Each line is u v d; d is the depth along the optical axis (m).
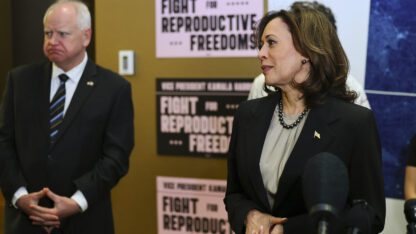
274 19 1.37
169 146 2.98
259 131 1.43
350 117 1.32
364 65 2.55
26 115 2.05
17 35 3.56
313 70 1.34
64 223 2.03
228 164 1.57
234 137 1.54
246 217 1.38
